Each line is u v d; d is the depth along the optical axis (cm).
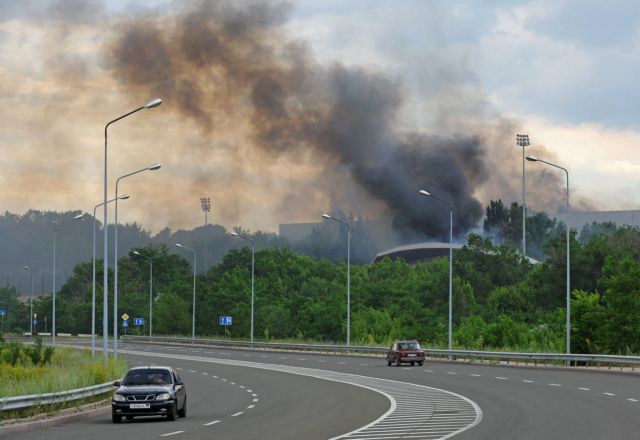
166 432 2848
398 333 11369
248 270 16912
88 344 13425
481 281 13725
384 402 3966
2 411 3081
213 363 8262
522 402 3766
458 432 2641
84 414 3547
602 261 11062
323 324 12862
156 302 17600
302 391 4866
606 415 3103
